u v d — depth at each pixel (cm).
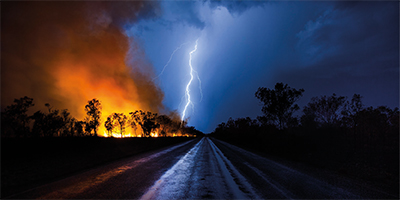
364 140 1491
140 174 772
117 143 2644
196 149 2333
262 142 2780
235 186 627
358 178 792
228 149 2394
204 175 799
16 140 1823
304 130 1945
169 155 1584
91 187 559
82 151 1550
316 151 1642
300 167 1048
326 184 671
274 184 656
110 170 834
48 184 581
